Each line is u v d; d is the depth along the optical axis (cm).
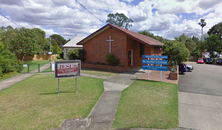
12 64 1527
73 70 753
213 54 3794
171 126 429
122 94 706
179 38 4022
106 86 864
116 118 475
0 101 648
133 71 1410
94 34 1633
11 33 2412
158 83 924
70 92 755
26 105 594
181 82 1063
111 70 1488
